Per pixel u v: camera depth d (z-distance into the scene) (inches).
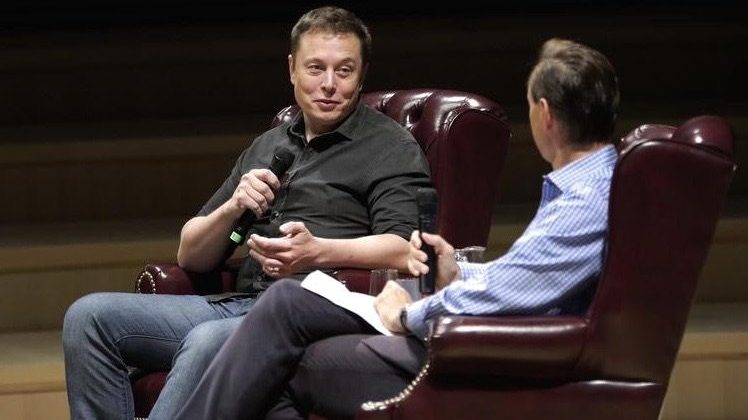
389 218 339.0
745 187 512.1
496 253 464.4
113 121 567.5
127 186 516.4
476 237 351.6
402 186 342.3
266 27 622.8
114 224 507.2
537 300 276.8
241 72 571.8
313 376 298.8
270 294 300.4
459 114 348.8
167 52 569.3
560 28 575.5
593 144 280.4
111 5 640.4
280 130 365.7
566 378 276.5
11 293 466.3
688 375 420.2
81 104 567.8
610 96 278.2
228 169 517.0
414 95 371.2
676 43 564.7
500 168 353.1
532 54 566.3
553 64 278.5
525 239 276.8
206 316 343.0
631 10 631.2
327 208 347.3
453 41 566.3
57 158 513.3
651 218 267.9
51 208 516.4
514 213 490.0
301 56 348.5
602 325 271.4
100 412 335.6
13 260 465.1
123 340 336.8
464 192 348.2
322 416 301.1
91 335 335.6
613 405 275.1
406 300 301.1
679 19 590.9
